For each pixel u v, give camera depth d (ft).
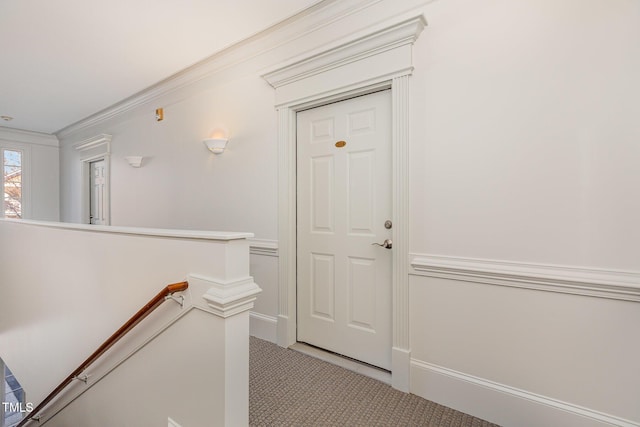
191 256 4.31
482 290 5.30
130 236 5.36
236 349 3.93
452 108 5.52
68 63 9.68
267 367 6.85
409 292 6.01
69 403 7.11
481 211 5.29
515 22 4.95
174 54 9.15
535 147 4.83
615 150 4.28
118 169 14.02
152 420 4.88
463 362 5.48
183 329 4.39
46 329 8.04
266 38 8.23
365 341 6.93
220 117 9.61
